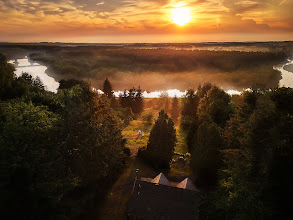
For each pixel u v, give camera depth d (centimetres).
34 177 2244
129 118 8819
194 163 4031
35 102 3725
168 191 2986
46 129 2480
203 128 3888
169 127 4425
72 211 2702
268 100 2833
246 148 2662
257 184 2255
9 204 2036
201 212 2738
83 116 2894
